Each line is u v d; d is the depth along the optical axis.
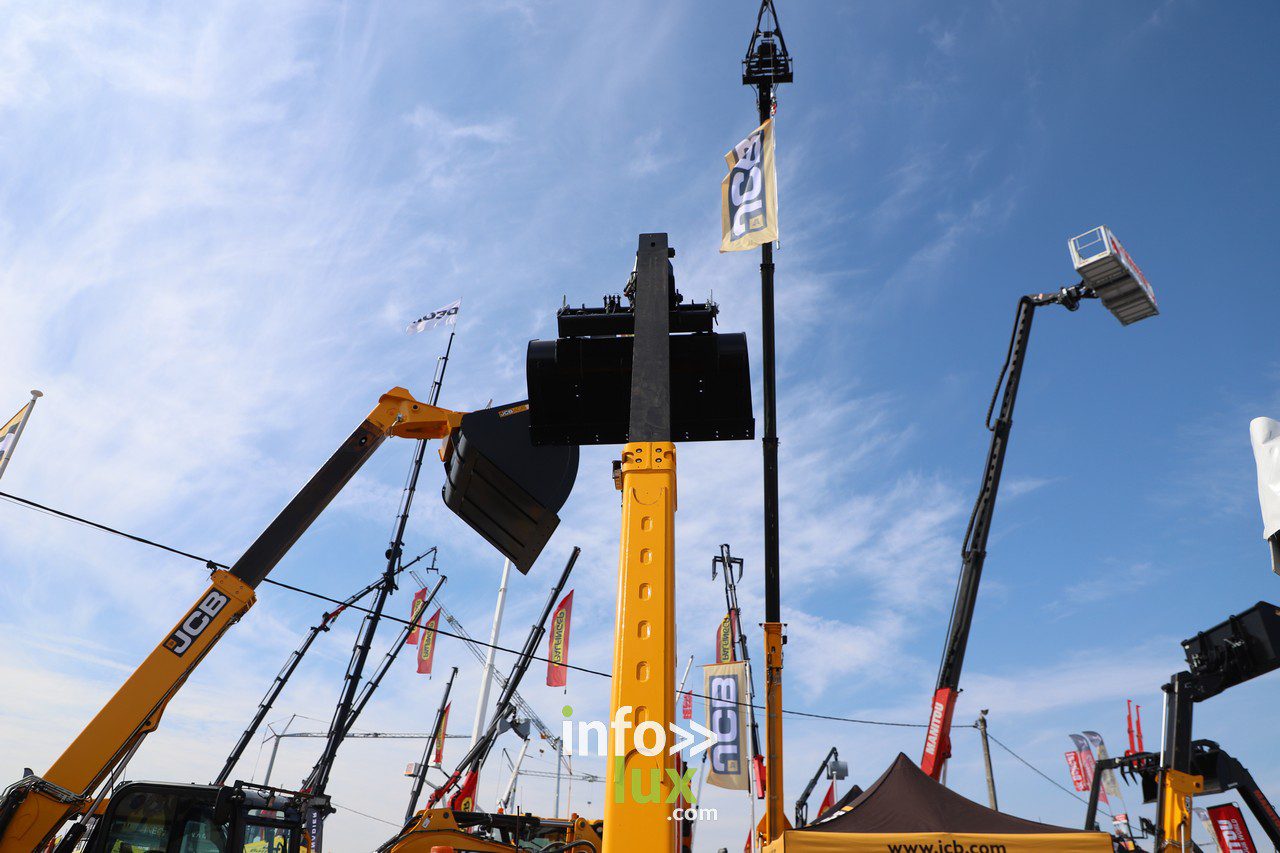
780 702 13.60
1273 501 5.49
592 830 14.56
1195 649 12.95
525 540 9.67
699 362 6.23
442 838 14.10
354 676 24.62
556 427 6.41
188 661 10.71
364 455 12.39
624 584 4.91
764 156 7.05
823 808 20.69
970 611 21.23
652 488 5.18
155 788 10.35
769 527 13.29
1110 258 19.05
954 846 11.44
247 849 10.70
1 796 9.52
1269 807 12.34
